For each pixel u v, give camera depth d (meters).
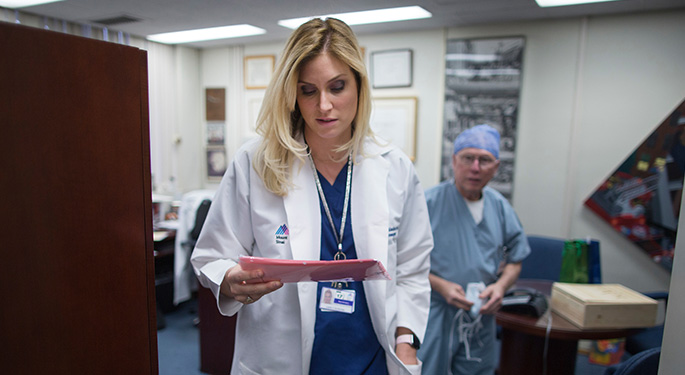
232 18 1.82
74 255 0.64
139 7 1.81
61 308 0.63
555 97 2.68
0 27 0.54
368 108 0.95
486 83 2.81
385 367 1.03
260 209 0.95
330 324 0.95
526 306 1.70
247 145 1.00
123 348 0.72
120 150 0.68
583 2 2.25
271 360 0.97
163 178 3.61
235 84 3.64
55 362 0.63
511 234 1.81
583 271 1.88
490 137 1.62
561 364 1.84
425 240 1.11
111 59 0.66
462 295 1.61
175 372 2.47
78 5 1.81
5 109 0.55
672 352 0.75
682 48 2.37
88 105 0.63
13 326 0.58
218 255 0.95
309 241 0.95
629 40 2.48
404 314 1.04
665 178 2.43
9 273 0.57
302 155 0.94
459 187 1.73
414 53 3.01
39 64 0.58
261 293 0.82
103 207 0.67
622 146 2.56
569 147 2.69
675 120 2.39
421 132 3.07
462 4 2.22
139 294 0.73
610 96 2.56
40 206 0.60
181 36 2.92
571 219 2.73
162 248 3.23
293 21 1.83
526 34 2.69
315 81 0.84
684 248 0.73
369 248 0.96
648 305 1.58
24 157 0.57
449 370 1.72
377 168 1.02
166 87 3.51
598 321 1.57
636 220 2.53
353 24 2.68
